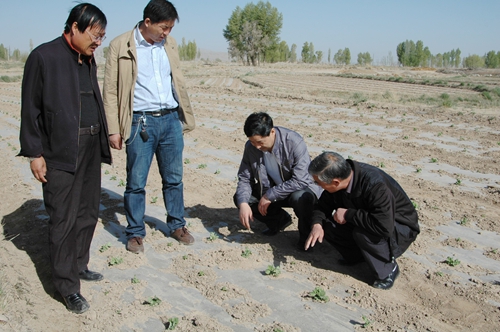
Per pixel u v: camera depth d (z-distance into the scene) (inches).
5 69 2087.8
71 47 143.0
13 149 397.4
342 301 156.5
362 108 610.2
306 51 4220.0
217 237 207.6
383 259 161.8
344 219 162.1
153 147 190.2
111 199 262.7
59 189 145.7
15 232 219.3
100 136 162.1
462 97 879.7
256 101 705.6
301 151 183.3
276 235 210.4
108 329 141.9
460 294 159.5
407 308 151.3
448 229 216.1
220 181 297.0
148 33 174.7
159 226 222.4
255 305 152.7
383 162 335.6
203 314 148.9
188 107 195.9
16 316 142.3
